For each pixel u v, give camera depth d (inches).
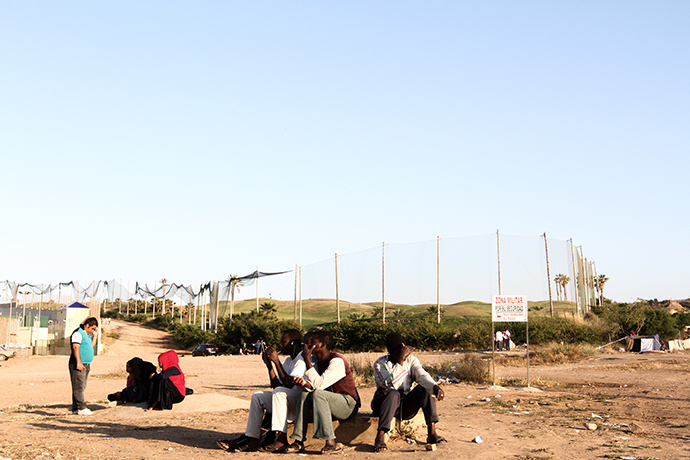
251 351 2251.5
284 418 293.1
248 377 944.3
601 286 4397.1
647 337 1640.0
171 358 454.3
